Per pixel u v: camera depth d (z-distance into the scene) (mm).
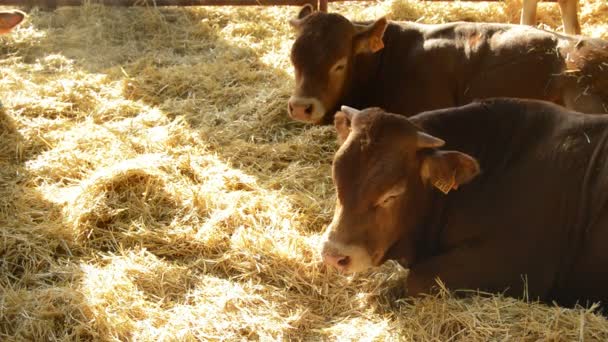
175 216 4812
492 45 5262
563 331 3967
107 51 6699
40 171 5129
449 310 4125
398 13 7113
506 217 4195
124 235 4668
